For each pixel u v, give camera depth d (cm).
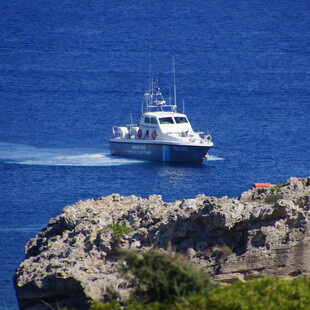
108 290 9225
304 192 9975
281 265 8900
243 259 8962
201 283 7319
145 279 7431
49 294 9606
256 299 6738
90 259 10006
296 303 6700
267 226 9188
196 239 9681
